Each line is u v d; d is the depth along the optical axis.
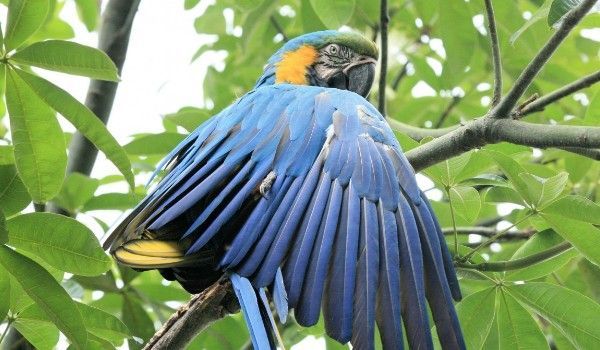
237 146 8.71
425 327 7.02
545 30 12.27
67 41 7.81
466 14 11.73
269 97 9.40
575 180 10.63
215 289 8.25
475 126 8.62
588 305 8.63
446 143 8.80
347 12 10.91
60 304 7.68
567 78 13.60
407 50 14.44
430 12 13.31
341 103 9.14
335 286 7.10
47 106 7.93
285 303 7.13
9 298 7.90
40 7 7.86
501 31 12.76
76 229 7.80
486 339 9.59
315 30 12.64
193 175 8.41
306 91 9.50
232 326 11.99
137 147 11.55
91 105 11.77
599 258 8.38
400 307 7.06
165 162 9.60
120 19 12.06
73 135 11.78
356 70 12.26
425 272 7.60
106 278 11.27
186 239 8.22
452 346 7.09
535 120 13.76
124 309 11.32
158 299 12.18
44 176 8.02
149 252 8.14
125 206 11.11
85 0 13.19
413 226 7.68
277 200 7.97
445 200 12.16
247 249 7.53
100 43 11.98
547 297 8.77
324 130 8.85
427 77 14.30
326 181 8.03
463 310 9.01
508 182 9.40
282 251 7.44
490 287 9.05
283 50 12.32
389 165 8.26
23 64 7.92
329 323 6.91
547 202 8.42
